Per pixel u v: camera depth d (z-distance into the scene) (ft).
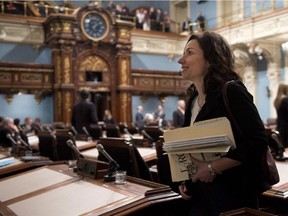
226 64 6.00
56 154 15.48
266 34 41.81
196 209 6.43
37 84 43.29
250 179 5.71
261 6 48.08
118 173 6.94
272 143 11.62
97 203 5.78
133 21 57.16
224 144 5.31
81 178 7.48
